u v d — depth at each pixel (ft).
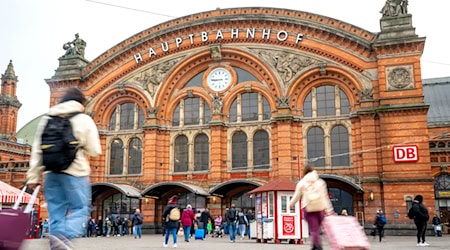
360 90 138.92
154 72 161.07
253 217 134.72
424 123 129.29
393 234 125.49
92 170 160.15
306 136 144.97
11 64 245.24
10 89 240.94
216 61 157.99
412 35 134.51
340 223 29.22
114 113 166.81
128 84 162.50
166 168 155.63
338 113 143.02
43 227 140.15
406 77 133.59
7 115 236.02
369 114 135.85
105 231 144.87
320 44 146.00
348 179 133.49
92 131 24.11
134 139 162.20
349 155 139.74
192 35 158.51
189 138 155.63
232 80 154.71
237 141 151.43
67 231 22.13
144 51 163.12
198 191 139.44
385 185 129.08
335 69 143.02
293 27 149.28
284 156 140.97
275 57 149.79
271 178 143.84
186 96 158.81
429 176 126.11
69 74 166.91
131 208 157.79
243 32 154.20
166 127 157.99
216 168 148.15
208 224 137.08
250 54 152.05
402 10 139.33
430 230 123.44
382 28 138.10
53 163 22.68
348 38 142.31
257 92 152.25
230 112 154.30
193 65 159.43
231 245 81.25
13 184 179.83
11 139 232.73
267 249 69.00
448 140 157.69
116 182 158.61
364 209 131.34
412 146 128.77
